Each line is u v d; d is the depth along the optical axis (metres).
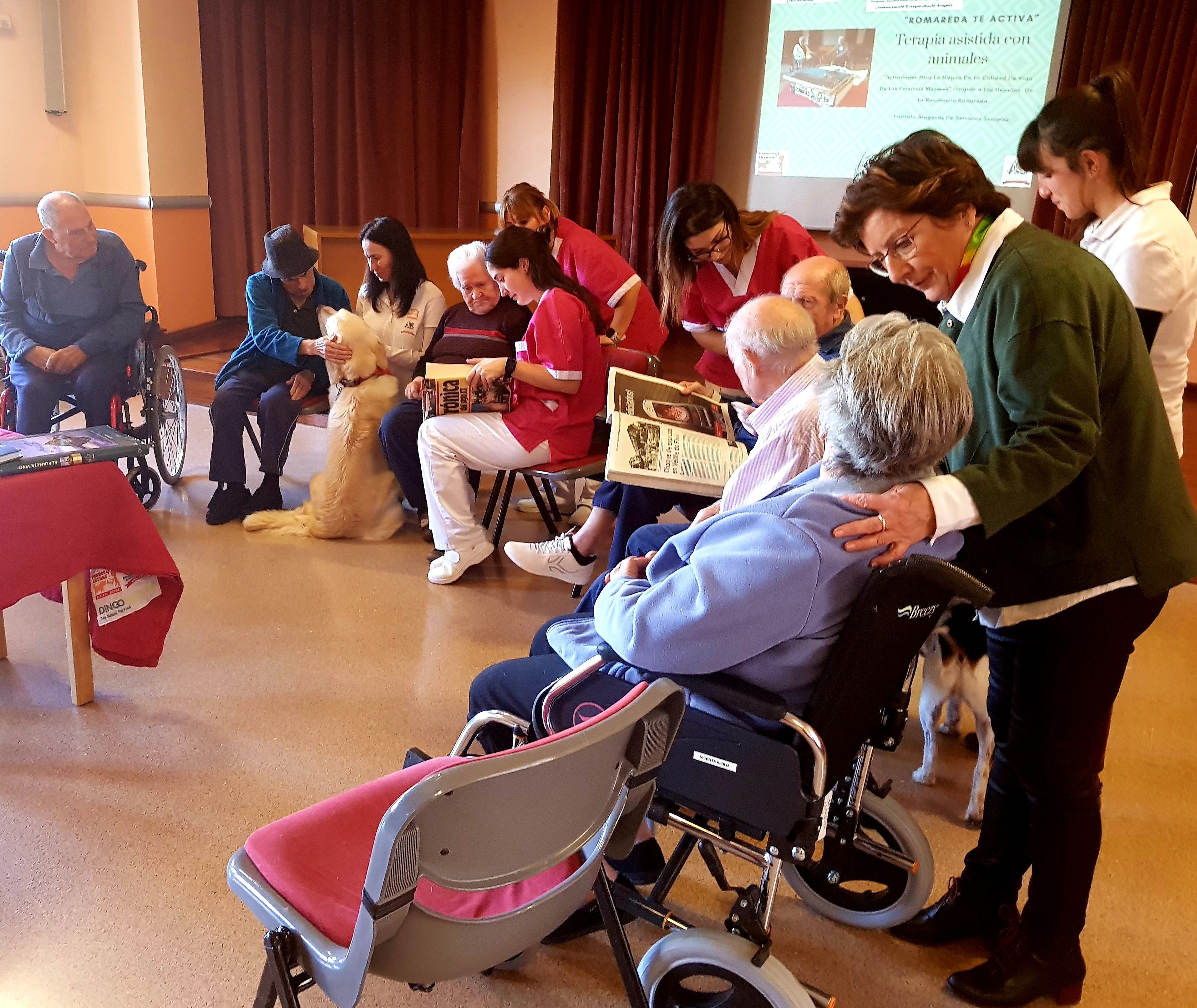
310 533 3.36
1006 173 5.78
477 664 2.55
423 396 3.08
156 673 2.42
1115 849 1.95
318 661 2.52
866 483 1.21
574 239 3.42
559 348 2.87
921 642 1.28
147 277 5.73
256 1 5.91
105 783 1.97
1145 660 2.76
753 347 1.85
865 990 1.56
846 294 2.51
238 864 1.14
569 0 6.39
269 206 6.34
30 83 5.29
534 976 1.57
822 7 5.98
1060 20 5.50
